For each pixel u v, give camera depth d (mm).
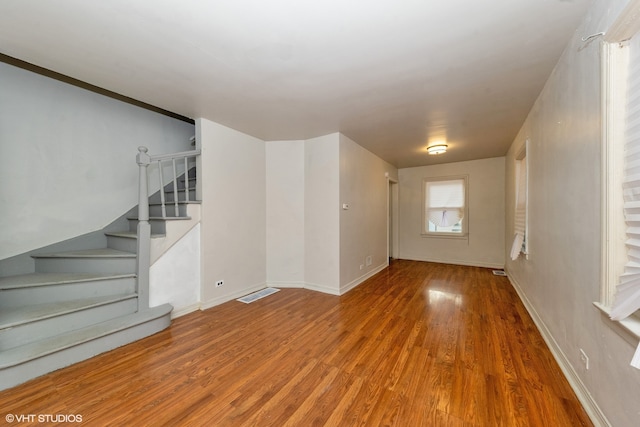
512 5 1372
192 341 2232
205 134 3000
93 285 2312
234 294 3344
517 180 3539
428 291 3635
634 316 1181
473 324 2547
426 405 1478
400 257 6129
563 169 1831
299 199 3854
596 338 1362
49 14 1403
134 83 2188
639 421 1033
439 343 2180
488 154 4789
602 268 1291
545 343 2166
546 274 2213
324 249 3645
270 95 2412
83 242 2836
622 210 1229
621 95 1226
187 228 2850
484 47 1729
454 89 2312
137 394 1572
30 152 2498
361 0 1319
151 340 2244
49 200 2617
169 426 1336
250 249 3596
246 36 1603
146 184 2492
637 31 1134
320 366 1861
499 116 2930
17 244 2451
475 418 1380
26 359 1657
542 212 2338
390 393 1580
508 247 4355
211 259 3061
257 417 1397
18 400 1508
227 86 2240
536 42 1686
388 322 2609
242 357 1981
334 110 2768
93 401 1511
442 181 5668
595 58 1365
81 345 1915
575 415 1402
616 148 1238
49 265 2549
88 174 2875
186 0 1312
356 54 1797
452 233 5535
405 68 1976
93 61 1869
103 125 2994
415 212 5961
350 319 2688
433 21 1481
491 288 3754
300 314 2828
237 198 3398
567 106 1753
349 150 3801
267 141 3875
